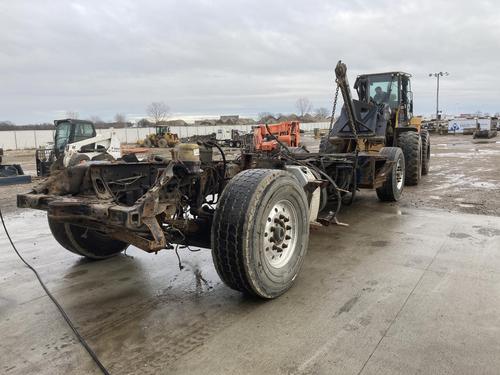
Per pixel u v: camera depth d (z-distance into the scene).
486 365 2.75
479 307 3.57
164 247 3.57
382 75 11.33
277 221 3.84
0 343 3.20
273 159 5.46
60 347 3.12
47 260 5.23
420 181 11.27
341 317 3.43
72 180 3.86
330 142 9.49
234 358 2.89
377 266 4.62
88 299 3.97
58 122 16.91
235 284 3.63
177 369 2.79
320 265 4.69
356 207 7.88
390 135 10.55
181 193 4.27
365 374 2.67
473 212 7.27
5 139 62.66
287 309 3.61
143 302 3.87
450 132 48.12
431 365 2.75
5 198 10.88
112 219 3.30
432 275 4.32
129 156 4.27
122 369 2.81
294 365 2.79
